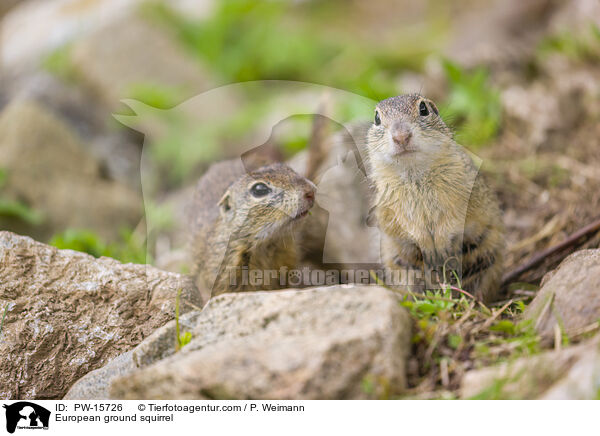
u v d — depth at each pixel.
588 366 5.75
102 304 8.56
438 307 7.22
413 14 28.72
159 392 6.29
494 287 9.41
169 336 7.39
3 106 19.64
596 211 11.17
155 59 21.42
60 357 8.14
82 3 24.84
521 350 6.53
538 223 11.67
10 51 23.56
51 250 8.86
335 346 6.02
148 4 23.73
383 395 5.96
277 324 6.65
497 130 14.25
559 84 14.80
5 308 8.17
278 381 6.02
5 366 7.89
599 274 7.03
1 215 14.73
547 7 20.33
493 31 20.86
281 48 23.09
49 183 15.82
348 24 28.38
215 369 6.14
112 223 15.85
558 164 12.69
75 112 18.86
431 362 6.55
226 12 24.14
